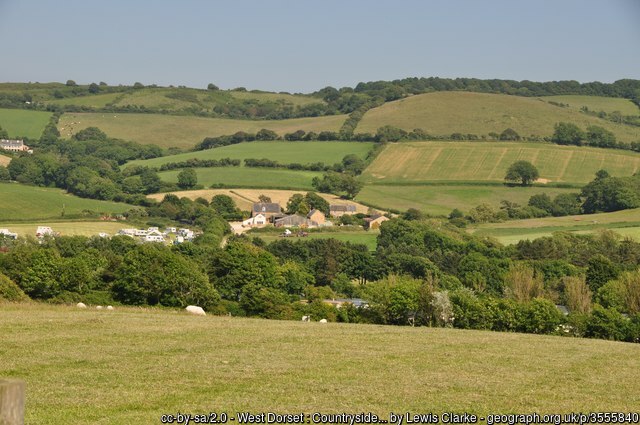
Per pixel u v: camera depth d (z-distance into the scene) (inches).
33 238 6446.9
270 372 1450.5
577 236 7859.3
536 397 1363.2
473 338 2176.4
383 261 6471.5
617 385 1514.5
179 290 3427.7
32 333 1775.3
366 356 1696.6
